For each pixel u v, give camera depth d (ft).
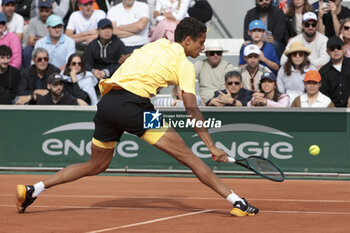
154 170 74.33
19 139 76.18
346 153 71.61
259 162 42.24
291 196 53.11
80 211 40.86
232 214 37.91
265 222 35.17
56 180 39.60
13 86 85.20
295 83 81.41
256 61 81.20
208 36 111.45
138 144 74.64
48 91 81.66
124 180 68.64
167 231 31.27
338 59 79.61
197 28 38.37
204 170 38.01
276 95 78.79
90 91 85.20
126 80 37.42
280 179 40.42
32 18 98.94
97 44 88.28
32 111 75.82
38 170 75.77
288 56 81.61
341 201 48.91
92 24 97.30
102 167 40.11
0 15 90.33
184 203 46.65
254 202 47.85
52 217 37.40
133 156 74.74
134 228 32.40
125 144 74.79
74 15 97.50
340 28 87.97
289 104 79.41
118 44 88.99
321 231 31.58
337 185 64.85
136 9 95.81
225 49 104.17
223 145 72.90
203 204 45.93
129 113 37.09
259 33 86.94
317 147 68.44
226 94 77.97
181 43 38.73
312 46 87.10
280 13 92.32
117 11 96.02
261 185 64.28
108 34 87.56
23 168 76.07
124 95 37.29
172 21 94.99
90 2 96.43
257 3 91.71
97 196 51.88
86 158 74.90
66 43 91.86
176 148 37.58
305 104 76.59
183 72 37.42
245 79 81.92
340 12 92.99
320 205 45.65
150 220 35.99
